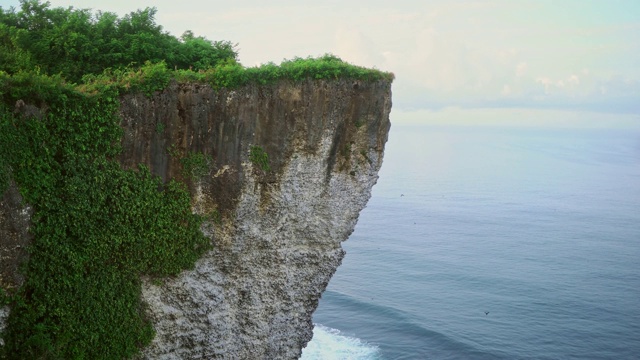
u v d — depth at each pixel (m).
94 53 31.05
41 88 24.36
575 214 132.12
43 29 31.45
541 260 92.38
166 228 28.42
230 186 29.69
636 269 87.69
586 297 75.31
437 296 75.94
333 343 62.69
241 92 29.03
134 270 28.00
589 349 61.81
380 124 33.56
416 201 149.00
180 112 27.95
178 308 29.70
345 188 33.41
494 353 60.78
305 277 33.59
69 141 25.31
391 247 99.44
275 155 30.59
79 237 26.06
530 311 70.94
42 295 25.66
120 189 26.77
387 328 66.38
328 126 31.72
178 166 28.33
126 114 26.59
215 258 30.31
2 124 23.58
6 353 25.08
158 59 32.25
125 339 28.08
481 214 130.62
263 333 32.72
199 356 30.89
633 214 132.62
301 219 32.44
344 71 31.58
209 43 35.47
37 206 25.03
